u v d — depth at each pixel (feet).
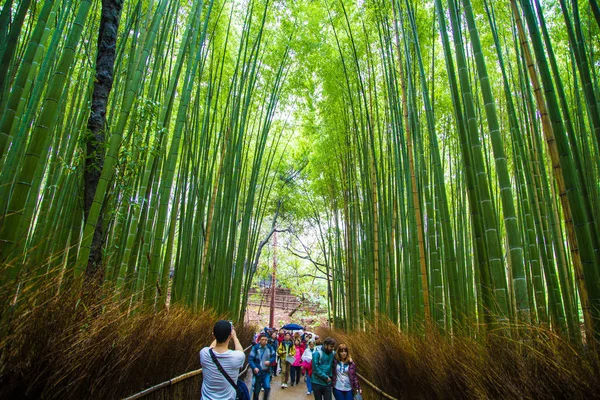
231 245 20.88
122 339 6.97
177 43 17.84
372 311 18.83
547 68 6.30
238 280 22.76
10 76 9.33
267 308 64.18
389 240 16.44
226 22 20.62
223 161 19.69
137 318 8.24
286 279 53.62
